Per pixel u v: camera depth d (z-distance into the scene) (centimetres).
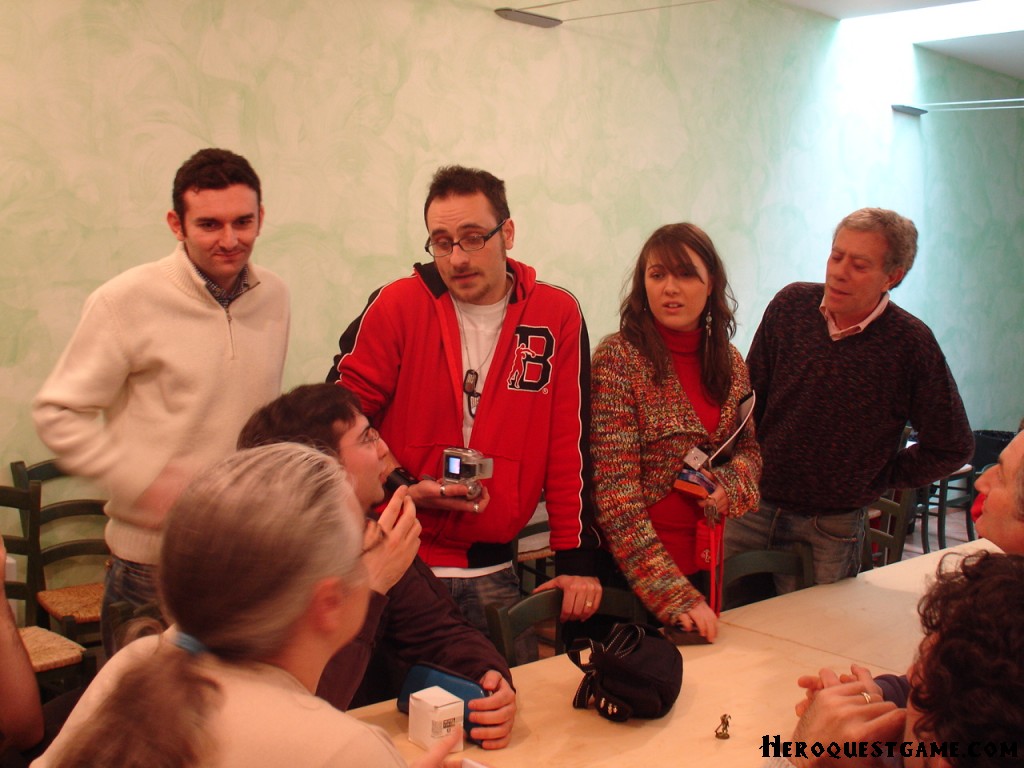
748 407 230
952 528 623
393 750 90
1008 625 95
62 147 292
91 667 255
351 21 348
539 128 414
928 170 628
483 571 210
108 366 197
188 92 313
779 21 516
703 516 223
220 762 81
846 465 261
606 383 218
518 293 211
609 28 433
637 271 223
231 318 211
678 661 175
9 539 279
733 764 151
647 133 459
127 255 310
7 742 135
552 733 160
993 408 707
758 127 516
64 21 287
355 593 93
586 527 215
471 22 383
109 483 200
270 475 90
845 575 269
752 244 525
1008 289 703
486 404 206
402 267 378
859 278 244
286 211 341
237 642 85
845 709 135
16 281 290
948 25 573
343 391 158
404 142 370
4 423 294
